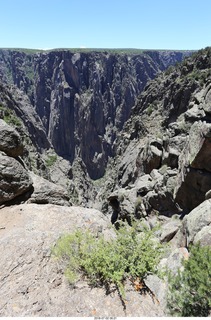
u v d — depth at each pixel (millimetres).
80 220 9734
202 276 5570
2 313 4879
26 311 4969
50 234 7531
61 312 4996
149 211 28062
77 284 5750
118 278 5352
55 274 5988
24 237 7266
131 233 6703
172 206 25688
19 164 12852
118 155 89875
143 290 5930
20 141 13953
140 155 45031
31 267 6129
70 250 6227
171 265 8156
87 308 5133
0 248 6824
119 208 34844
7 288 5520
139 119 82688
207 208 12172
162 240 16938
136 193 32312
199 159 21391
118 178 69562
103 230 9148
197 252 6398
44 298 5309
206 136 20359
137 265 6094
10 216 10484
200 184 21781
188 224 12422
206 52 79062
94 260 5898
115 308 5211
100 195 85125
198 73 69688
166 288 6340
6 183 11820
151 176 34250
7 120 59219
